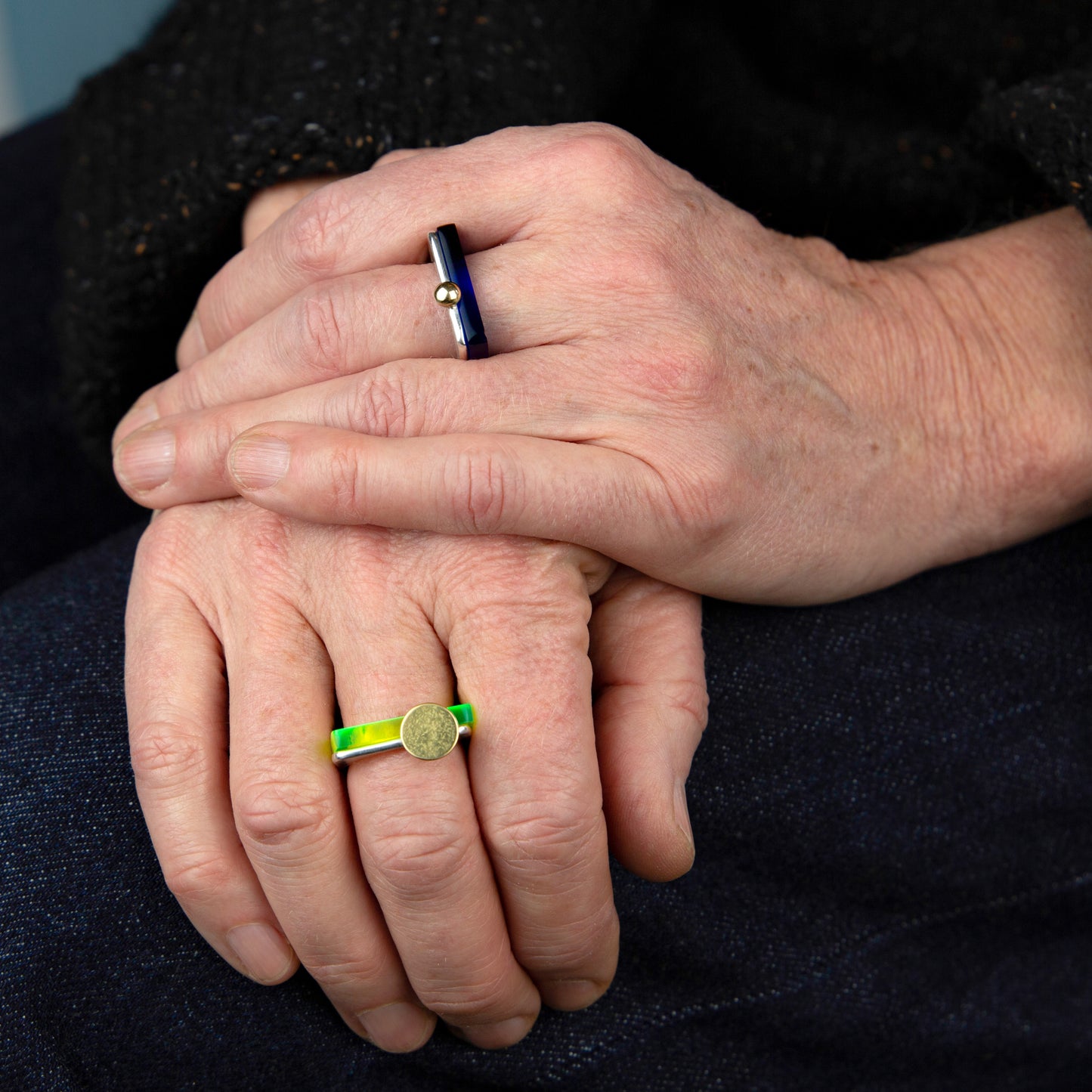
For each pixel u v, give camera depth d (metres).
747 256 0.45
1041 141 0.46
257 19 0.51
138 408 0.46
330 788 0.41
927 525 0.46
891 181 0.52
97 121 0.52
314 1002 0.43
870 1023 0.46
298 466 0.41
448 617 0.42
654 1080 0.45
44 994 0.41
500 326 0.43
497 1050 0.43
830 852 0.45
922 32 0.55
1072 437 0.46
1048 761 0.47
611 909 0.42
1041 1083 0.49
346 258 0.44
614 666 0.44
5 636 0.45
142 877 0.42
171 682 0.43
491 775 0.41
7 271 0.60
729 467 0.43
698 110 0.55
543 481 0.41
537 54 0.50
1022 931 0.48
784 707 0.45
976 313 0.47
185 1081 0.42
